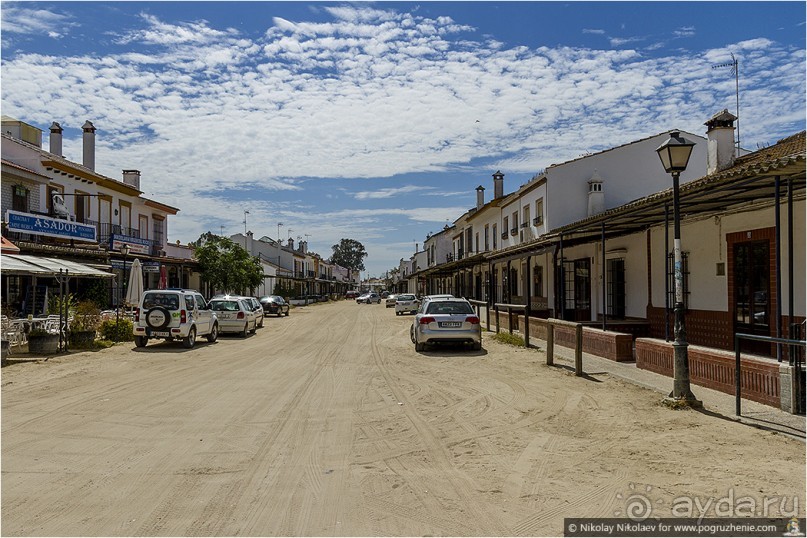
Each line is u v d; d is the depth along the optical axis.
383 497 5.07
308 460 6.16
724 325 13.12
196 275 42.12
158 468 5.89
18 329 15.75
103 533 4.35
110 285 28.33
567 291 22.88
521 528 4.42
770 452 6.00
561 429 7.35
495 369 12.66
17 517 4.65
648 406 8.39
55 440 6.95
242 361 14.66
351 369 13.10
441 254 60.25
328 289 115.06
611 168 23.36
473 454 6.35
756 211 11.98
